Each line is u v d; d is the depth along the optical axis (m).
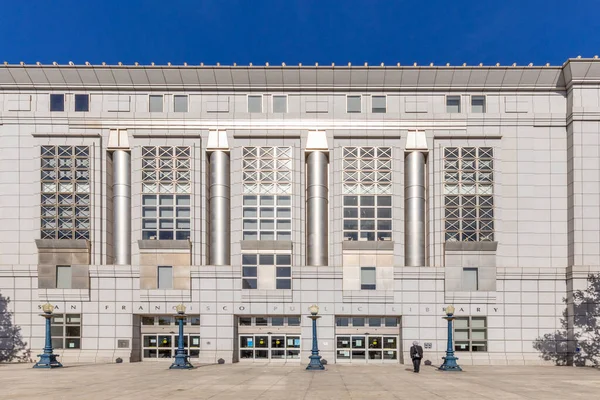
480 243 32.03
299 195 33.00
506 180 32.91
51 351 27.20
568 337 31.44
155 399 14.76
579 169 32.09
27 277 32.22
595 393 16.80
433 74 33.19
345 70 33.16
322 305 31.78
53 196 32.88
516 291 31.92
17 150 33.09
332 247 32.66
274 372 24.55
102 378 21.06
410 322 31.58
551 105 33.28
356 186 33.00
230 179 33.38
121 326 31.84
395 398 15.25
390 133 33.16
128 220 33.09
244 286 31.95
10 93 33.28
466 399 15.16
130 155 33.38
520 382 20.28
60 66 32.72
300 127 33.34
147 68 33.06
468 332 31.64
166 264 32.25
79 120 33.12
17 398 15.07
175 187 32.94
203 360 31.41
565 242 32.50
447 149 33.00
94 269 32.09
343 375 23.11
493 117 33.12
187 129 33.28
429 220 32.81
